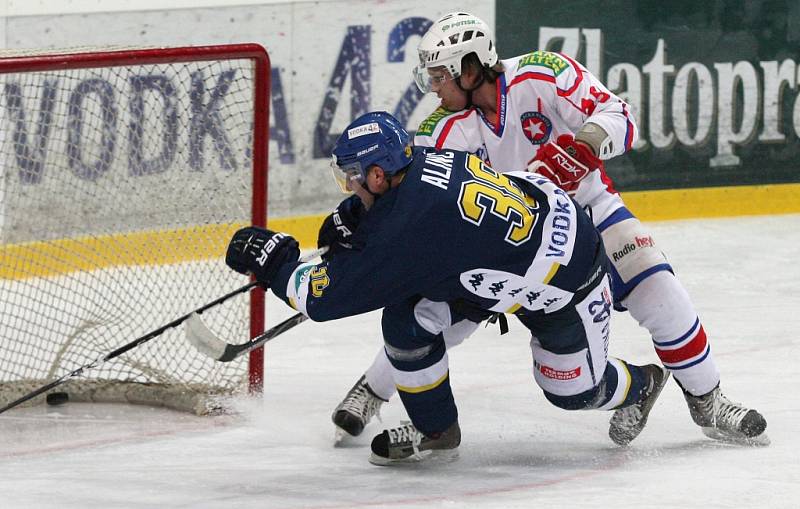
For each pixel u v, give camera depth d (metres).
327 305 11.53
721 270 24.42
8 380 16.50
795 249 26.42
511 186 11.65
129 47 16.06
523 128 13.46
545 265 11.57
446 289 11.59
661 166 29.36
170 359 17.36
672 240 27.22
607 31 28.55
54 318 17.22
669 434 14.26
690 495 11.73
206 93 21.50
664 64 29.08
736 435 13.50
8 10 23.42
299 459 13.42
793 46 30.12
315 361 18.59
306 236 26.44
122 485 12.34
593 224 12.77
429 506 11.53
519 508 11.41
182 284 19.52
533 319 12.18
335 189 26.64
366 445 14.05
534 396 16.36
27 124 21.39
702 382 13.43
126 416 15.37
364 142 11.07
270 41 25.61
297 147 26.09
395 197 11.16
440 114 13.65
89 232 21.30
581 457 13.32
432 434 12.75
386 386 13.88
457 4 27.19
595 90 13.14
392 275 11.23
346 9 26.12
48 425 14.91
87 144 21.59
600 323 12.23
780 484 12.05
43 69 14.36
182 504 11.69
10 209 21.19
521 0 27.78
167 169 21.39
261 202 15.92
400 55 26.86
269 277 12.12
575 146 12.57
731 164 29.95
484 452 13.62
